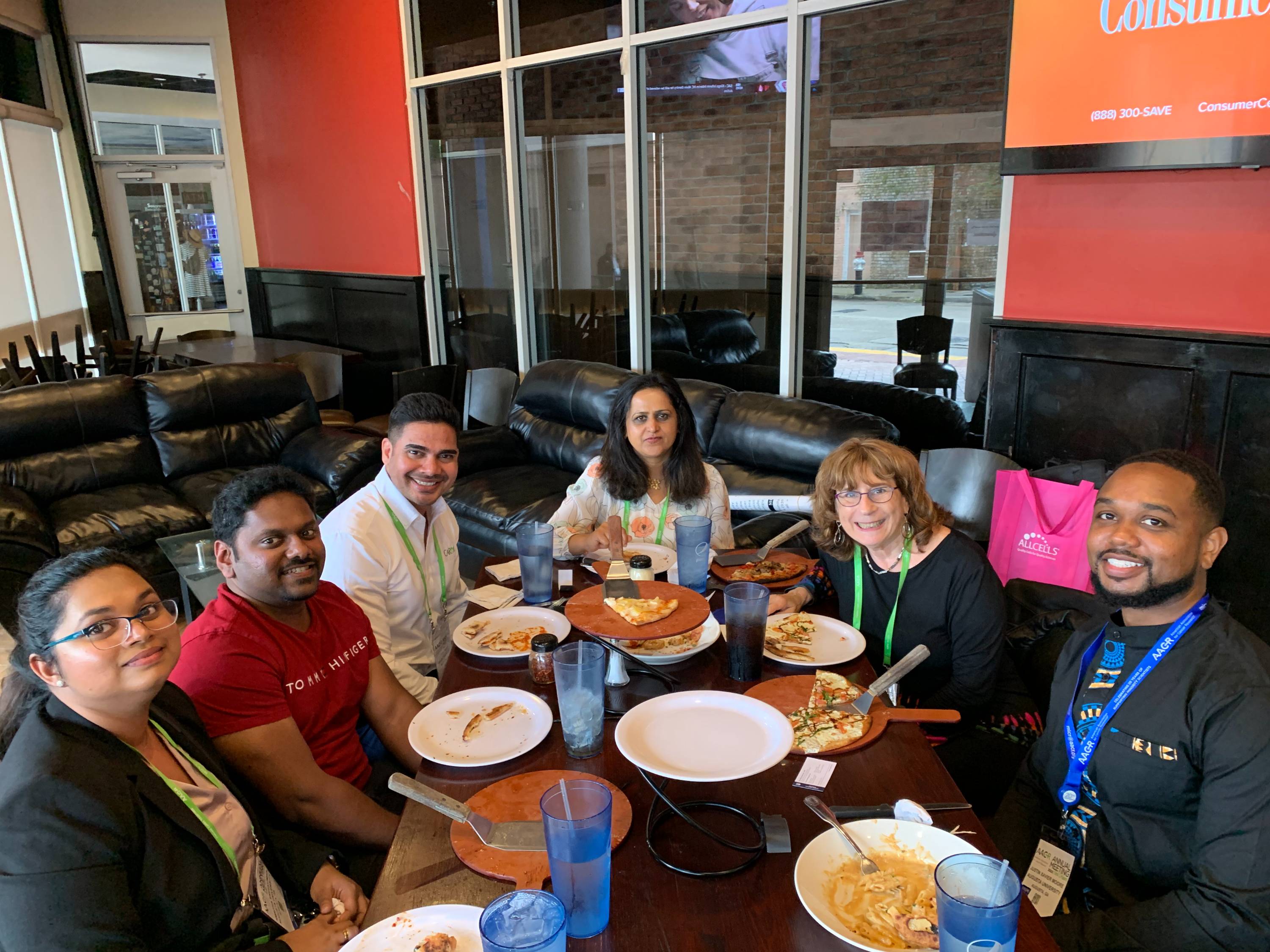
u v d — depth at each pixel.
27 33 6.64
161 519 3.69
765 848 1.04
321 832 1.48
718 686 1.46
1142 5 2.49
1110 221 2.76
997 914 0.78
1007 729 1.79
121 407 4.03
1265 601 2.62
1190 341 2.62
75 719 1.12
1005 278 3.04
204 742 1.34
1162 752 1.22
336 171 6.22
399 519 2.01
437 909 0.95
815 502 1.77
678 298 4.37
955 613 1.68
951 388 3.48
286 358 5.62
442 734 1.32
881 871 0.99
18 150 6.48
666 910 0.95
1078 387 2.90
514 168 4.94
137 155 7.35
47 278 6.84
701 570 1.78
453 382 5.02
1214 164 2.46
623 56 4.20
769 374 4.04
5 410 3.72
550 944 0.79
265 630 1.49
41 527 3.25
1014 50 2.77
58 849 1.00
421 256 5.68
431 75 5.26
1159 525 1.21
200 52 7.26
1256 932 1.05
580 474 4.12
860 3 3.34
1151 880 1.25
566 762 1.24
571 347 5.05
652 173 4.31
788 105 3.62
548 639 1.48
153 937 1.11
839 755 1.25
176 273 7.78
